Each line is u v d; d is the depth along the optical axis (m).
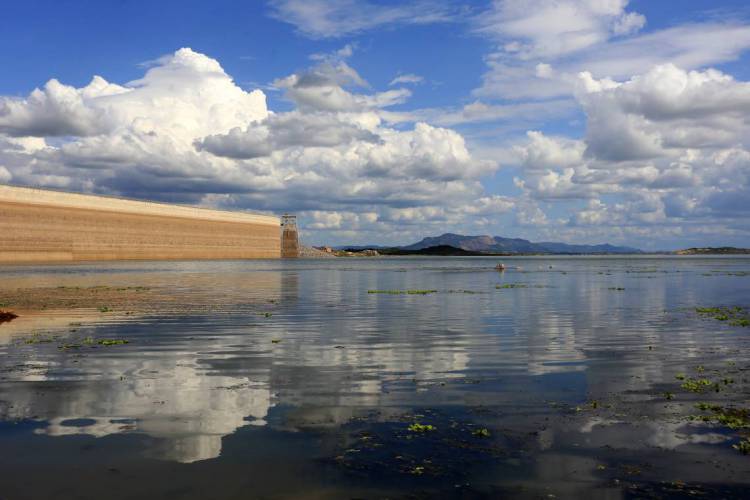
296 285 61.50
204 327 25.89
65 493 8.42
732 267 137.50
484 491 8.52
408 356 18.80
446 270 124.12
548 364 17.48
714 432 11.05
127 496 8.32
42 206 165.00
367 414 12.25
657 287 57.91
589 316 30.84
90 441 10.57
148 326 26.14
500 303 39.25
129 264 162.00
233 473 9.12
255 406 12.84
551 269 128.38
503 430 11.19
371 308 35.47
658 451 10.09
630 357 18.62
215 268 128.88
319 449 10.15
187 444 10.41
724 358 18.39
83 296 44.25
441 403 13.09
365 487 8.64
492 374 16.11
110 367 16.91
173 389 14.35
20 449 10.14
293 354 19.11
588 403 13.08
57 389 14.31
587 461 9.64
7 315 29.00
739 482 8.82
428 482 8.80
